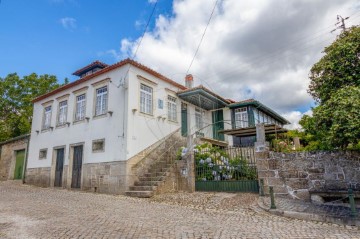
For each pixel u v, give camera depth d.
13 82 24.75
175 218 6.60
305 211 6.88
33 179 17.41
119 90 13.32
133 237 4.93
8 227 5.69
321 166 8.66
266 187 9.47
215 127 19.77
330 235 5.01
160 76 15.14
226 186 10.82
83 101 15.30
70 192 12.65
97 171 13.27
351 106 6.89
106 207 8.16
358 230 5.43
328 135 7.53
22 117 23.59
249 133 17.39
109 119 13.41
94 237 4.94
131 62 13.21
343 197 7.80
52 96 17.67
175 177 11.94
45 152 17.03
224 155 11.80
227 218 6.64
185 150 12.59
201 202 8.97
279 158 9.40
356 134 6.59
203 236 4.98
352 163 8.21
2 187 15.16
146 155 13.24
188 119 17.53
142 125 13.41
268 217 6.79
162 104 15.21
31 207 8.11
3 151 21.64
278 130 16.34
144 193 10.64
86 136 14.40
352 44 8.01
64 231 5.34
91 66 18.11
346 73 8.07
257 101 18.56
